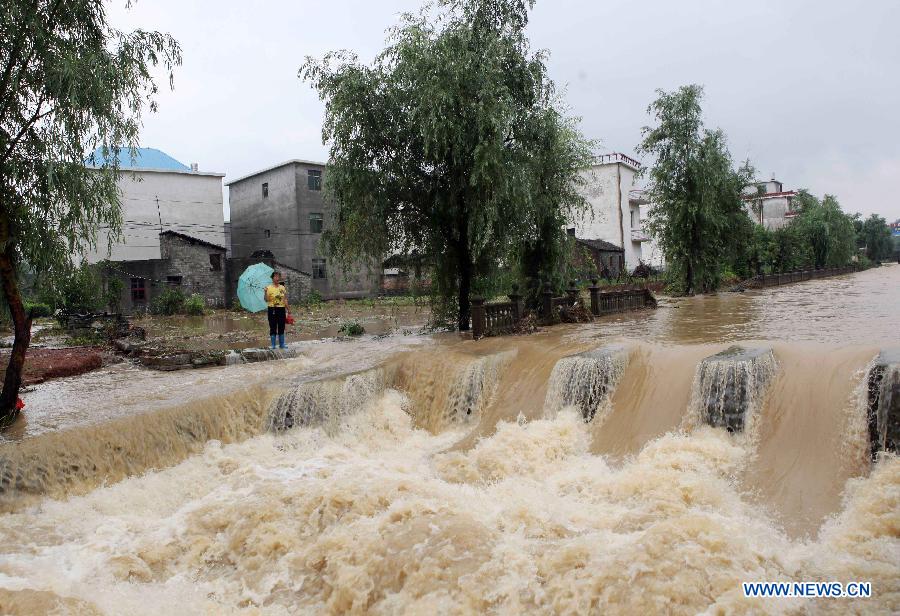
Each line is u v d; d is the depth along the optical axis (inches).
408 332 676.1
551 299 635.5
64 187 347.6
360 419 399.2
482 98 547.2
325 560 228.8
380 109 586.2
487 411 394.0
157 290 1284.4
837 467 266.8
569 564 202.4
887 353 307.4
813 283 1389.0
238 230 1632.6
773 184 2432.3
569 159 679.1
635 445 319.6
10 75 328.5
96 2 359.6
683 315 673.6
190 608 211.9
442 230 629.9
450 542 222.8
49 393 416.2
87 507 281.0
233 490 296.4
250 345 661.9
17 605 193.9
